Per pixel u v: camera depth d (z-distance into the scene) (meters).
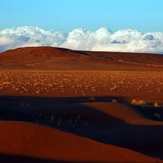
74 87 72.38
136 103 50.72
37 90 66.25
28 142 15.60
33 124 17.16
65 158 15.07
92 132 28.84
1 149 14.91
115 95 62.41
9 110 33.03
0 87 69.06
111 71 143.25
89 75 114.50
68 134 17.22
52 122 32.16
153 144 26.09
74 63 171.50
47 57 185.75
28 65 172.62
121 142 26.12
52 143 15.90
